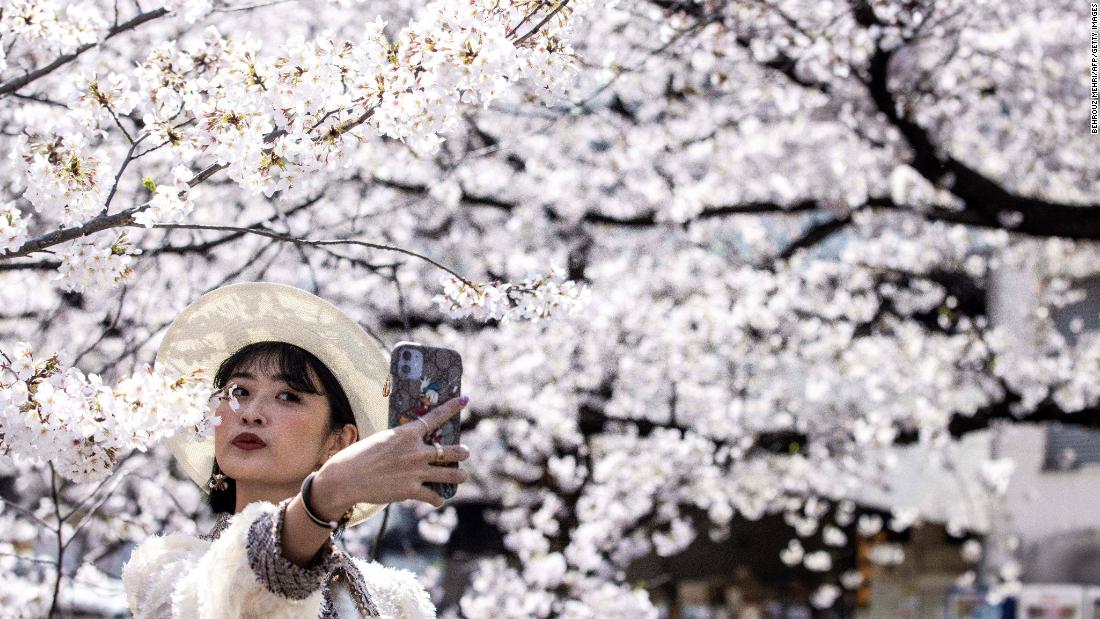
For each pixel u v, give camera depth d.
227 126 2.51
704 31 6.57
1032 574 13.98
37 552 7.29
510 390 8.36
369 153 6.57
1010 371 9.27
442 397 1.95
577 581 8.41
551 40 2.69
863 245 9.16
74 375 2.36
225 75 2.52
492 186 7.80
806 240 8.33
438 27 2.50
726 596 13.08
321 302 2.43
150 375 2.31
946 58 7.49
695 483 9.62
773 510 10.62
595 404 9.30
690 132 7.96
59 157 2.48
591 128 7.80
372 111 2.54
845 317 9.89
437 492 1.80
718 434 9.05
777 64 7.10
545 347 8.45
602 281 8.30
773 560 13.45
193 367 2.53
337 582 2.10
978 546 13.34
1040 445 14.26
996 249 9.79
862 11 6.41
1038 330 11.55
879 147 8.12
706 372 8.91
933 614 13.84
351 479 1.71
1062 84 8.39
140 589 2.00
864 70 6.75
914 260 9.20
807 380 9.52
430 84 2.48
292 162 2.52
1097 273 11.44
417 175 7.28
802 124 7.87
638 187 8.02
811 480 9.91
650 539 11.39
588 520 8.73
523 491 9.07
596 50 7.02
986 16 7.75
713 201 8.05
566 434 8.46
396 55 2.50
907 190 7.96
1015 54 7.94
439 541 8.52
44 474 6.72
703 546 12.92
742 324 8.86
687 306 8.56
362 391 2.44
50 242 2.52
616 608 8.20
